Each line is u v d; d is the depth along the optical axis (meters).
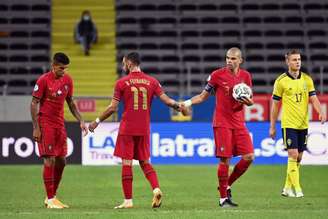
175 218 35.25
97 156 70.94
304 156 70.94
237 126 40.72
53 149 41.22
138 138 40.78
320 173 63.94
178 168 68.31
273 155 71.94
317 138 70.81
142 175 62.84
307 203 42.97
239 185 55.19
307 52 106.69
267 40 108.56
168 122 71.81
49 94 40.81
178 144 71.81
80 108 81.31
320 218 35.41
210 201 44.72
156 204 40.09
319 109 47.41
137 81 40.72
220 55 106.25
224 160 40.84
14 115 80.44
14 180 58.34
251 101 39.97
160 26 109.75
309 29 110.00
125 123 40.59
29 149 70.50
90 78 102.75
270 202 43.66
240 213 37.22
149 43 107.62
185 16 110.88
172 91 99.94
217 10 111.94
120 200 45.81
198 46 107.88
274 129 48.19
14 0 110.88
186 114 41.62
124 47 107.19
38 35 108.62
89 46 103.81
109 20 109.69
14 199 46.19
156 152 71.75
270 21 111.12
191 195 48.47
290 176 47.66
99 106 90.19
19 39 107.69
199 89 100.00
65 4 110.69
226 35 109.38
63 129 41.75
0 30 108.25
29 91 99.81
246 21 111.00
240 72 40.94
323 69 104.31
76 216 36.25
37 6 111.06
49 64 104.00
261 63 104.94
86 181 58.06
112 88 101.69
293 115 47.28
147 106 40.91
